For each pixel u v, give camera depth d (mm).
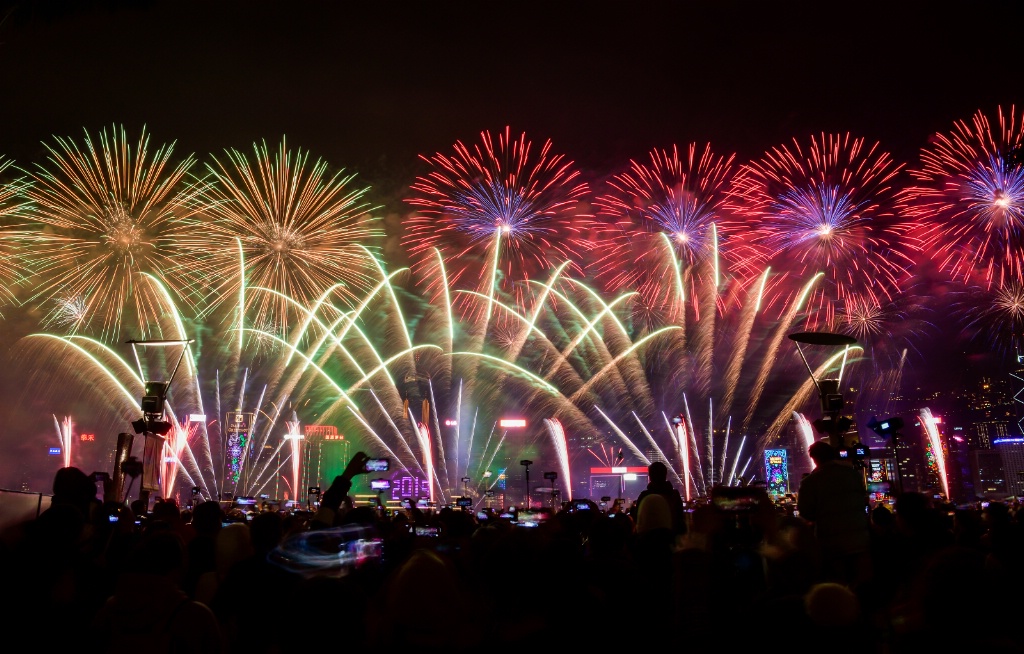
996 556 7824
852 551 10094
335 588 4203
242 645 6926
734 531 9555
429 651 4625
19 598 5895
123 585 5887
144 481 19781
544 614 5297
